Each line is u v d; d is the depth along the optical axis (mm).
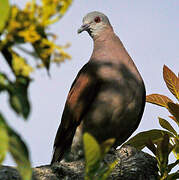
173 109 8250
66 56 3930
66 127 12086
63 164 8453
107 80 11430
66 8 3924
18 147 3410
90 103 11625
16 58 3918
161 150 7402
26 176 3361
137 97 11555
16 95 3633
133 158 8875
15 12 3840
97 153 4266
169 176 7449
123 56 11969
